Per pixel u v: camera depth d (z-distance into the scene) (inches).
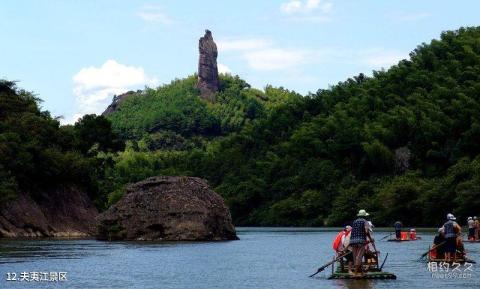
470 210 4909.0
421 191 5575.8
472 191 4872.0
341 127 7672.2
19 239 3149.6
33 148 3599.9
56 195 3735.2
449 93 7322.8
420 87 7854.3
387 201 5748.0
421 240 3166.8
